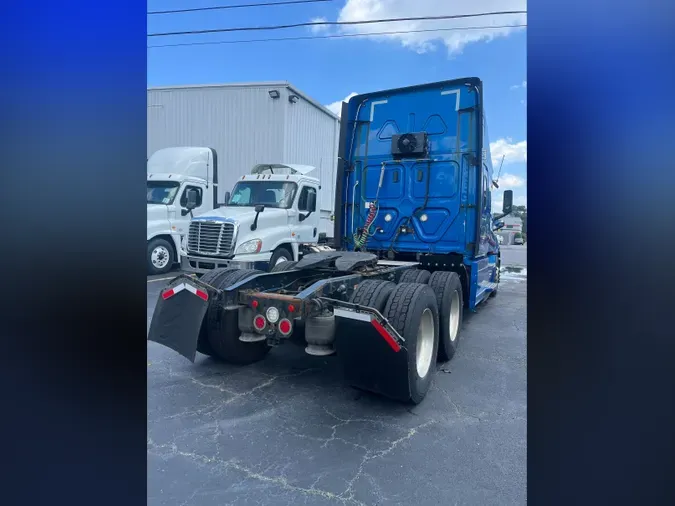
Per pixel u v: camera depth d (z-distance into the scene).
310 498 2.54
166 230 11.49
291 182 10.23
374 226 6.44
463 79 5.83
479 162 5.76
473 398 3.97
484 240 6.68
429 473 2.79
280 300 3.76
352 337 3.48
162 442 3.12
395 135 6.14
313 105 16.84
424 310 3.85
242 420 3.47
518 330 6.57
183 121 15.84
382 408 3.72
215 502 2.49
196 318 3.92
